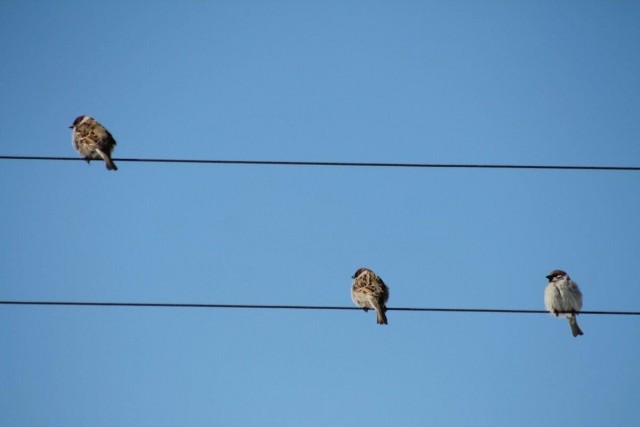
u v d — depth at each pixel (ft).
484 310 43.52
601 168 42.70
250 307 42.42
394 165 42.68
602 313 44.16
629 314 43.83
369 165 42.22
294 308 42.52
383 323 53.98
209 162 42.68
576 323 54.65
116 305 42.06
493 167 42.65
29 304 41.83
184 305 42.27
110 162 55.11
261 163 42.11
